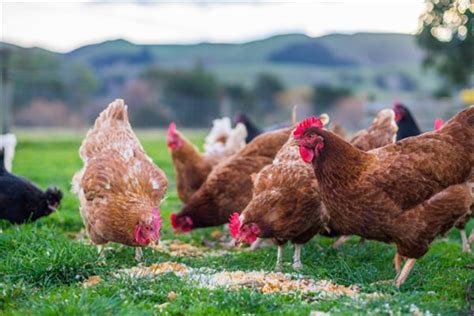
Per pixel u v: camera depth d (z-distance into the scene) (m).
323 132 2.07
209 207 2.67
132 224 2.21
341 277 2.16
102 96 12.17
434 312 1.84
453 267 2.29
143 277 2.01
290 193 2.25
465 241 2.55
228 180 2.63
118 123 2.46
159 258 2.31
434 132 2.12
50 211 2.67
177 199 3.50
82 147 2.44
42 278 2.04
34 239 2.28
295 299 1.92
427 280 2.12
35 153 5.92
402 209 2.04
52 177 3.96
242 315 1.81
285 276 2.12
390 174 2.03
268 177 2.29
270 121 11.01
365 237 2.12
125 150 2.36
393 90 16.02
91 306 1.79
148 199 2.27
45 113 10.68
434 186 2.04
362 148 2.57
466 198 2.07
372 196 2.03
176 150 3.05
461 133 2.10
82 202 2.33
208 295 1.90
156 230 2.19
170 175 4.48
